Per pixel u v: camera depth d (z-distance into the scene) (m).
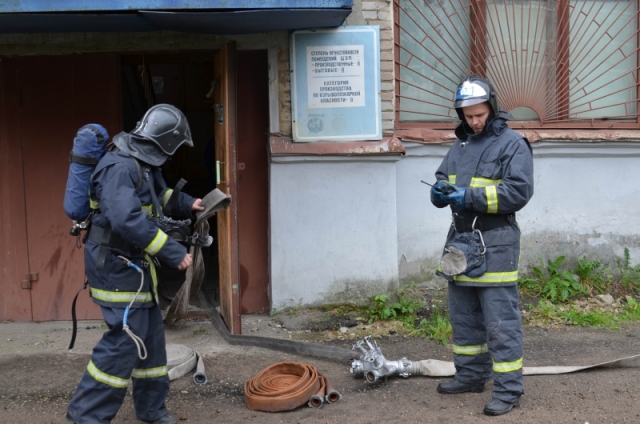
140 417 3.66
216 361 4.76
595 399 3.98
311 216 5.57
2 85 5.48
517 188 3.62
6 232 5.58
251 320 5.63
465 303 3.98
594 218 6.27
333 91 5.46
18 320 5.66
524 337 5.24
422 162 5.97
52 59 5.48
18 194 5.55
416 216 5.99
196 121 11.03
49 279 5.64
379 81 5.48
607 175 6.25
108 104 5.54
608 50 6.43
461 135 3.99
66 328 5.53
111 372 3.29
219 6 4.48
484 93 3.66
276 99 5.49
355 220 5.61
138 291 3.33
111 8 4.43
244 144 5.72
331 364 4.71
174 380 4.39
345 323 5.49
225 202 3.68
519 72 6.27
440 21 6.14
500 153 3.74
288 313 5.59
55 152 5.55
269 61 5.46
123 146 3.35
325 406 3.96
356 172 5.57
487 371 4.06
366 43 5.45
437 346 5.04
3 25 4.90
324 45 5.43
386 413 3.83
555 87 6.32
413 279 6.03
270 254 5.63
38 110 5.52
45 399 4.12
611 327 5.45
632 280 6.21
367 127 5.50
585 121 6.39
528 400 3.97
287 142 5.46
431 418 3.74
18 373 4.54
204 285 6.75
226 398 4.12
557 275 6.13
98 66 5.51
